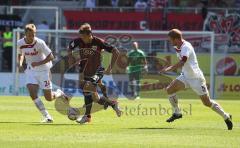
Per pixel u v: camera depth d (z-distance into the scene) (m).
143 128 41.16
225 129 41.09
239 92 89.25
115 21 105.56
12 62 89.00
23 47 44.50
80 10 106.75
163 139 35.09
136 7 106.75
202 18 103.38
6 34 95.25
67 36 88.50
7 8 104.75
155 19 104.69
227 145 32.75
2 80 88.06
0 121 45.38
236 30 100.31
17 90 86.31
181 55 40.75
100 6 110.06
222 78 89.44
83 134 37.16
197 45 90.00
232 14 100.94
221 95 89.19
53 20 110.25
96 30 97.44
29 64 45.06
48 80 45.22
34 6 108.00
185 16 104.19
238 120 49.72
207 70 88.94
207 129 40.97
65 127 41.12
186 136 36.62
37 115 51.41
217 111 41.03
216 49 90.75
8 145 31.84
